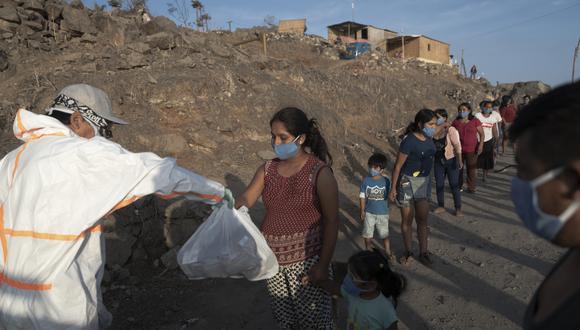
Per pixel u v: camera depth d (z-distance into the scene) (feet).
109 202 5.36
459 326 10.25
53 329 5.39
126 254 13.12
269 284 7.59
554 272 3.06
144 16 39.19
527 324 3.04
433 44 93.66
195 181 6.15
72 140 5.57
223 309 11.34
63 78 22.56
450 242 16.02
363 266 7.18
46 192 5.21
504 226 17.62
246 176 20.94
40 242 5.20
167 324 10.66
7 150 16.05
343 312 10.87
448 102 53.62
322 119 29.78
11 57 24.70
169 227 14.15
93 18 31.99
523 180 2.73
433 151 13.41
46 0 29.76
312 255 7.12
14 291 5.38
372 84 42.73
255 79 28.84
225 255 6.48
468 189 23.47
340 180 24.77
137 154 5.74
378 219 14.14
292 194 7.07
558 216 2.51
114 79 22.48
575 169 2.35
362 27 100.01
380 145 33.42
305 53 66.33
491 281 12.53
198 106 23.25
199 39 32.35
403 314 10.88
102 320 6.95
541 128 2.46
